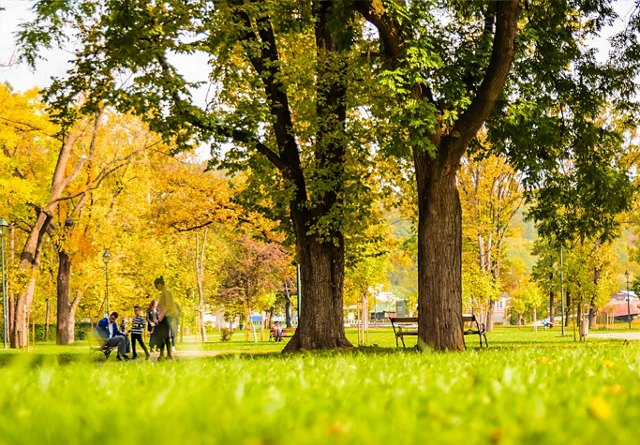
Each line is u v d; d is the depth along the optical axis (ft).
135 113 67.67
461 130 57.21
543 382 17.31
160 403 11.27
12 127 108.17
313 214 74.13
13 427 9.82
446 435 8.27
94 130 137.28
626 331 195.11
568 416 10.59
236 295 171.32
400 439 8.17
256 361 33.04
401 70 55.52
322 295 73.41
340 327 74.23
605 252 132.77
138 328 74.64
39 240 131.34
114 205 149.48
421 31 58.90
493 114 66.64
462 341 58.54
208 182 108.37
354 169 75.46
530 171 68.49
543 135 66.23
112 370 27.17
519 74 70.03
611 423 9.53
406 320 81.05
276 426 9.48
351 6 56.65
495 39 55.16
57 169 132.67
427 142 54.49
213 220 109.19
